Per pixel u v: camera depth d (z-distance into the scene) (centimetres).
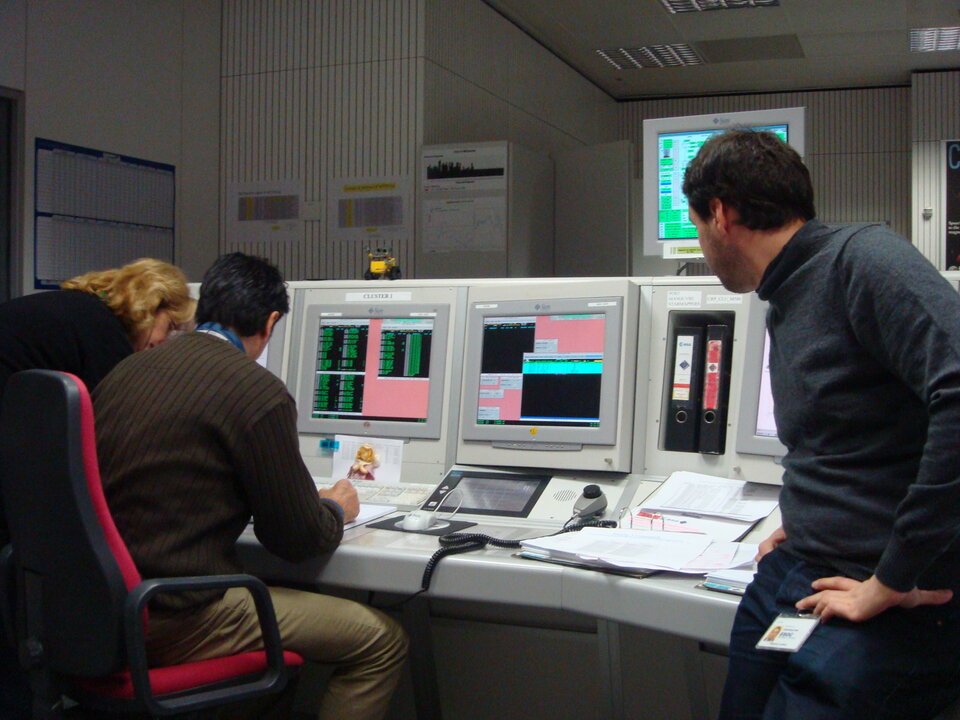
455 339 234
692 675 197
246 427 161
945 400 102
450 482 220
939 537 104
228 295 181
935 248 714
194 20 510
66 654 155
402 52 494
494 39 584
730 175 128
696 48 680
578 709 221
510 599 160
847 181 776
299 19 514
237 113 527
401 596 226
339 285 251
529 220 496
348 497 197
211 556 163
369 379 240
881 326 111
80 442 146
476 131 555
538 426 216
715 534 176
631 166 506
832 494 120
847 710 111
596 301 216
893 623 114
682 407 208
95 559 146
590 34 648
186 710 151
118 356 199
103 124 454
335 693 180
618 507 199
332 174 506
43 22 424
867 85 769
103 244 454
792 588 125
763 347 199
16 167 414
